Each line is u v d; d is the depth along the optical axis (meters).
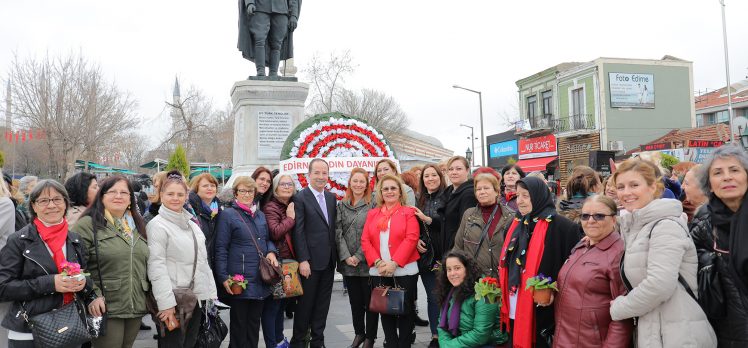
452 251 4.41
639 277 2.96
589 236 3.38
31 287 3.43
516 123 34.19
